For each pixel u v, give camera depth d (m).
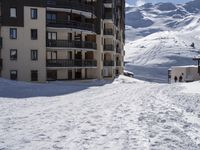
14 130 11.78
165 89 32.62
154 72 196.00
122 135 10.75
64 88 36.31
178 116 14.35
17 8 50.28
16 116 15.26
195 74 65.19
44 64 51.75
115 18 74.75
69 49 55.41
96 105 19.75
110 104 20.17
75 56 59.84
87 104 20.44
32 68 51.12
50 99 24.33
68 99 24.31
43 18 51.66
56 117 14.84
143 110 16.66
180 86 35.44
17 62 50.38
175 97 22.83
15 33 50.31
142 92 29.89
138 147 9.18
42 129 11.94
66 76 55.84
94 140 10.12
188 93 25.59
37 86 37.22
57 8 53.91
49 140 10.18
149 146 9.27
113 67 70.12
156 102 20.38
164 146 9.24
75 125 12.70
